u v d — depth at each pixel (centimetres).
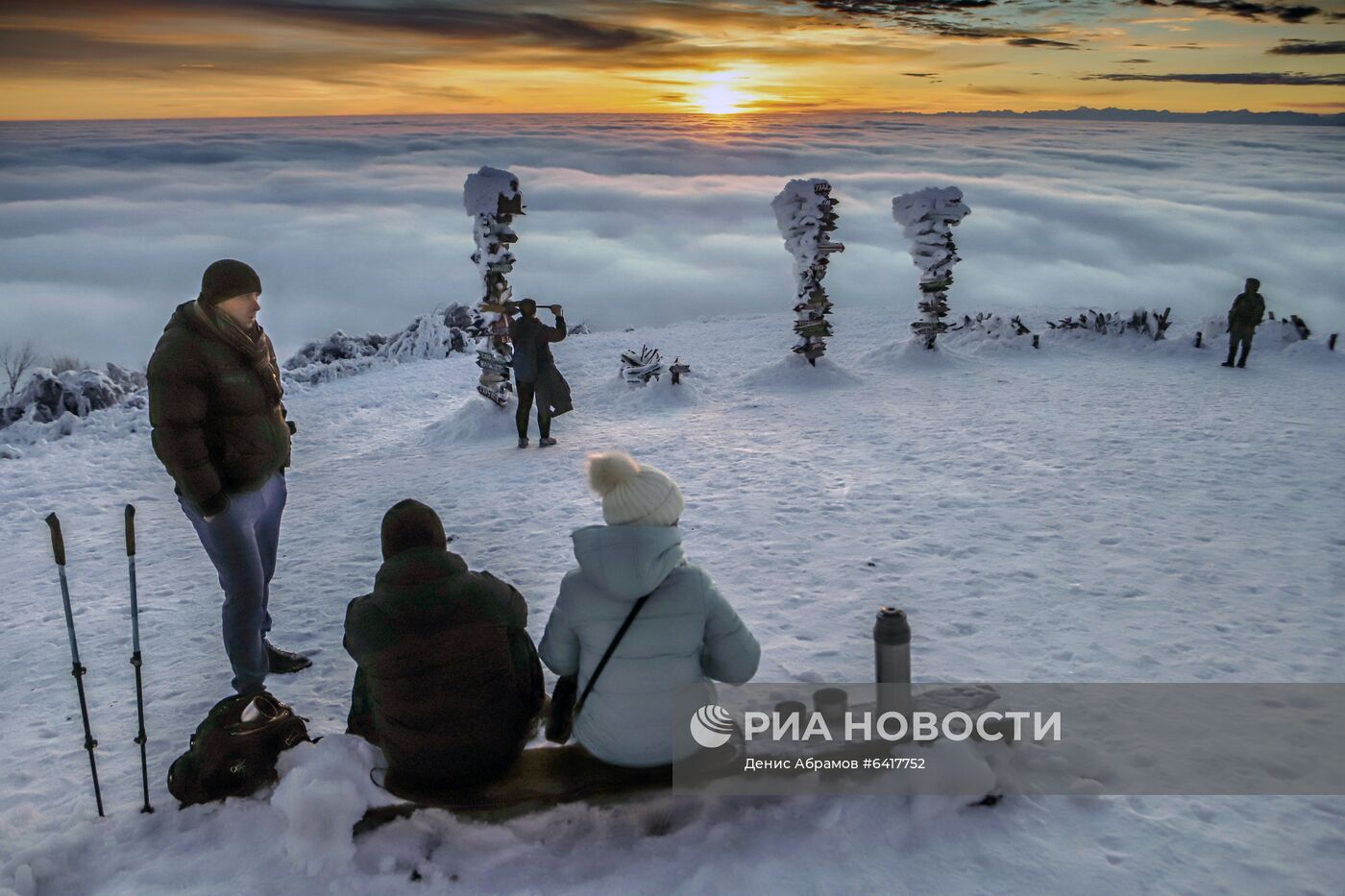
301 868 318
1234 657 479
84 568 768
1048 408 1256
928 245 1650
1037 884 293
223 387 405
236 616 430
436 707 320
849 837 319
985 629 529
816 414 1297
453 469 1080
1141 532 705
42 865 323
